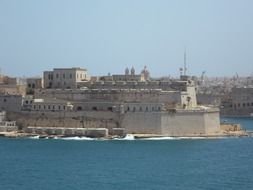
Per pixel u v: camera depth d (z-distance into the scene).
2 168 150.12
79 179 135.75
